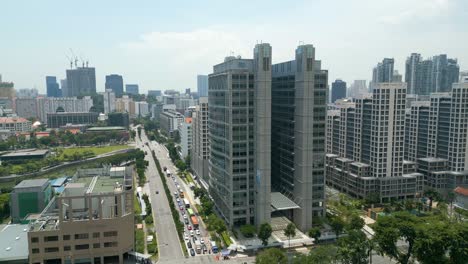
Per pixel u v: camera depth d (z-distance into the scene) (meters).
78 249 151.88
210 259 162.62
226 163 199.12
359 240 145.62
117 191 160.50
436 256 138.88
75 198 152.00
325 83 189.00
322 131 192.12
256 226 192.88
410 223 149.75
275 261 137.25
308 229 192.00
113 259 157.38
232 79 186.12
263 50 180.75
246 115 190.38
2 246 158.62
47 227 154.50
